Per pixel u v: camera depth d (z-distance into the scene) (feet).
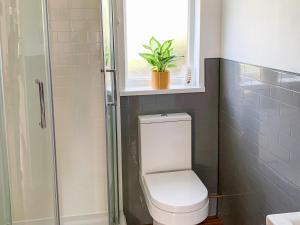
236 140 8.25
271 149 6.68
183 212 6.94
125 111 8.81
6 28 6.68
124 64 8.68
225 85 8.71
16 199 7.38
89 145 8.94
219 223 9.45
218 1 8.71
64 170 8.96
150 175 8.34
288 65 5.95
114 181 8.26
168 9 9.04
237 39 7.89
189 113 9.11
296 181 5.90
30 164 7.38
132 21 8.95
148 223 9.49
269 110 6.68
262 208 7.14
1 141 6.19
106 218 9.27
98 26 8.42
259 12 6.84
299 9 5.54
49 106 7.20
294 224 4.12
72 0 8.26
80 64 8.54
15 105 7.03
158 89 8.87
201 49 8.86
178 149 8.61
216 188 9.66
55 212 7.55
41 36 6.91
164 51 8.85
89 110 8.78
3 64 6.53
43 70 6.97
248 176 7.73
